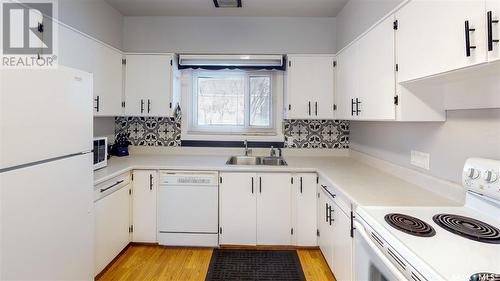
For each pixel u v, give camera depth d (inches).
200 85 126.0
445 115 58.7
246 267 86.4
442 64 44.4
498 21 34.1
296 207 97.0
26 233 45.0
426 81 54.3
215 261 89.8
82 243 60.7
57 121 52.1
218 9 110.5
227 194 97.0
